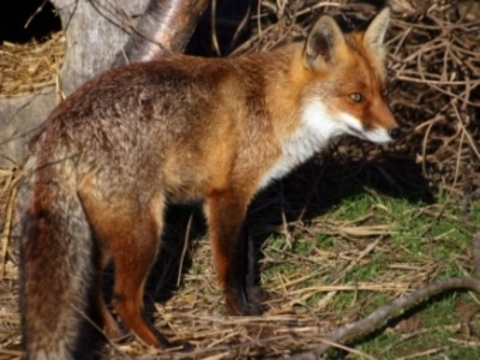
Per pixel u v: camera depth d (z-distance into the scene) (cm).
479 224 1302
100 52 1302
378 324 1052
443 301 1118
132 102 1027
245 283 1145
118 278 1022
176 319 1094
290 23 1433
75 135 991
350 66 1139
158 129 1036
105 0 1284
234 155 1105
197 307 1133
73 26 1302
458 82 1392
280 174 1162
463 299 1135
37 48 1435
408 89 1530
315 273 1196
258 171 1126
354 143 1452
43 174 977
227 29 1573
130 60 1273
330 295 1147
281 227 1295
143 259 1021
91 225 1005
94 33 1298
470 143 1388
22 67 1392
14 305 1102
